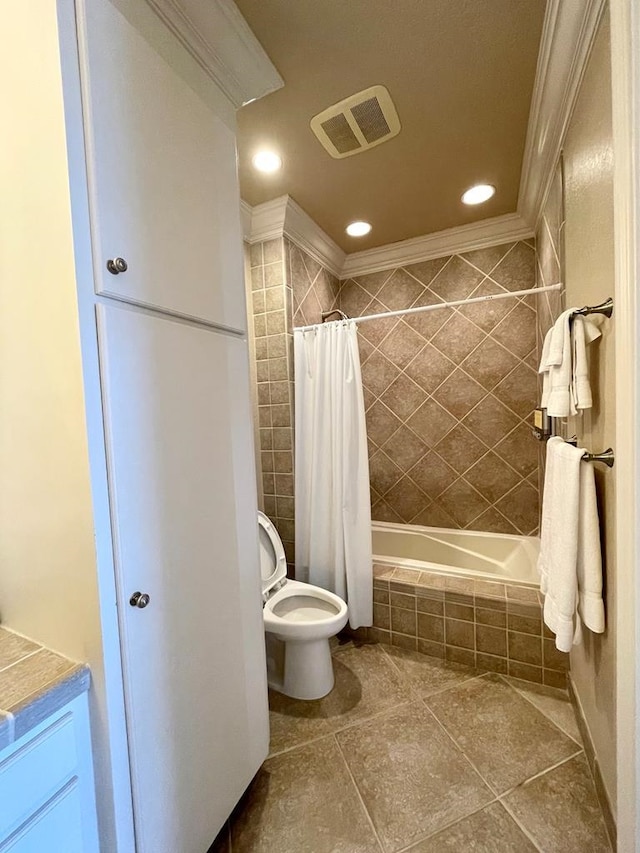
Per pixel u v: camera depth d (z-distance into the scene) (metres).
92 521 0.70
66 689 0.68
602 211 0.98
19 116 0.70
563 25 1.02
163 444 0.85
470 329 2.46
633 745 0.84
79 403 0.68
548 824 1.09
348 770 1.28
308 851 1.04
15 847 0.60
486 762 1.30
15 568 0.81
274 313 2.15
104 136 0.72
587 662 1.27
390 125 1.47
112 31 0.74
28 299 0.73
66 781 0.68
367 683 1.72
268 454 2.26
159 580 0.83
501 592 1.79
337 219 2.21
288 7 1.02
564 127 1.33
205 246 0.99
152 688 0.81
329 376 2.10
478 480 2.50
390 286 2.68
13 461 0.78
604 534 1.04
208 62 1.00
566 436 1.51
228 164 1.09
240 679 1.08
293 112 1.39
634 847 0.85
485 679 1.72
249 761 1.11
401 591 1.96
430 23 1.08
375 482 2.82
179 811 0.87
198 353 0.95
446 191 1.95
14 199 0.72
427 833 1.08
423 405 2.63
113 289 0.73
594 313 1.03
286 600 1.82
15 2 0.69
